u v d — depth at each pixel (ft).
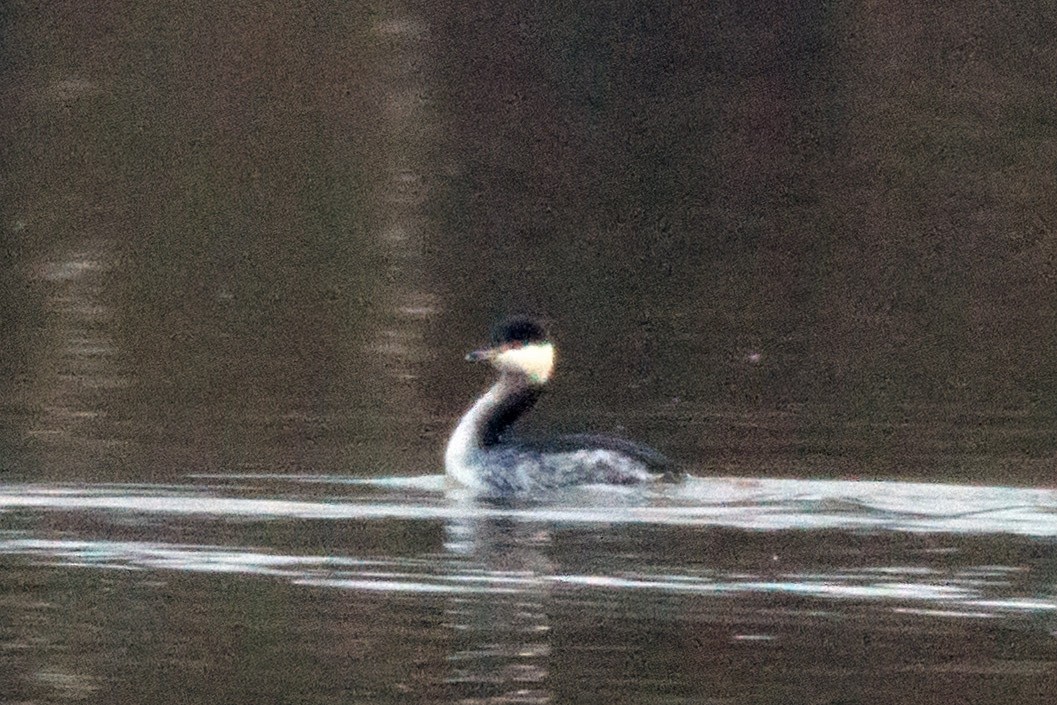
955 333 78.38
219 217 95.71
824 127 108.37
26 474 52.95
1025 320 80.53
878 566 41.73
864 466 55.06
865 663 34.91
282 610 38.65
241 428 61.11
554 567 41.78
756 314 81.87
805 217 97.71
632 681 33.96
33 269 87.20
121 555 43.01
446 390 67.67
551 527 46.11
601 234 94.68
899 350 75.31
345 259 89.76
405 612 38.32
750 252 92.07
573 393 68.03
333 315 80.43
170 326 78.02
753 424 62.54
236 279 86.17
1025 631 36.88
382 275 87.15
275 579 41.09
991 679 34.09
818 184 102.22
